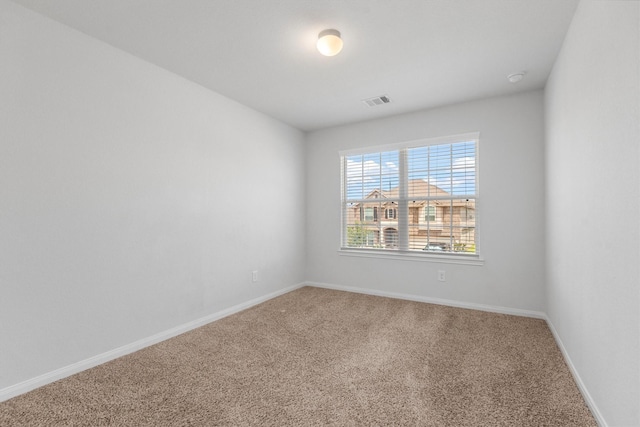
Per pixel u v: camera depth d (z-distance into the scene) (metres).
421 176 3.80
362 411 1.66
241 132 3.53
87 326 2.17
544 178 3.10
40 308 1.94
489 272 3.38
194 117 2.98
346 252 4.29
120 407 1.71
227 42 2.30
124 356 2.35
